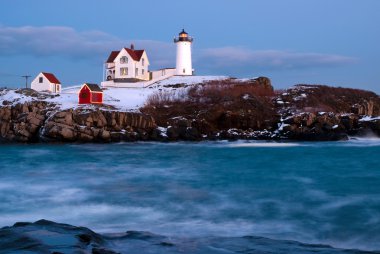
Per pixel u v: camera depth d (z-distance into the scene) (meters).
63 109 46.06
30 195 15.76
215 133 48.75
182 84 68.19
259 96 57.62
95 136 43.91
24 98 51.72
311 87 66.31
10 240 7.75
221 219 12.25
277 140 47.59
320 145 41.03
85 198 15.16
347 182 18.47
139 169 23.84
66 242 7.63
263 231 11.01
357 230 11.06
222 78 73.44
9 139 44.88
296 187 17.28
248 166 24.88
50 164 26.47
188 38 78.44
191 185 18.03
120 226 11.45
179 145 42.19
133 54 73.25
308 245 8.72
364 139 48.41
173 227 11.28
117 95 60.66
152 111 51.44
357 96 66.62
